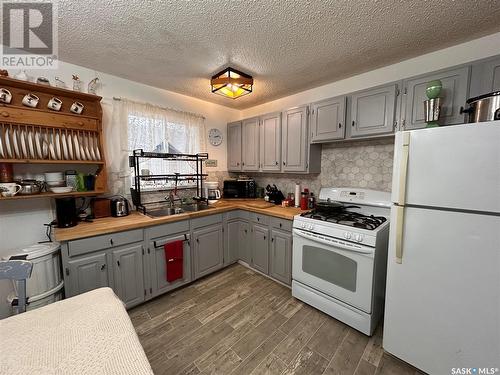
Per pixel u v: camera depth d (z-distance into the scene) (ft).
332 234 5.87
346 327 5.86
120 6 4.23
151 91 8.49
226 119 11.35
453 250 3.94
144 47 5.74
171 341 5.38
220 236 8.70
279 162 9.00
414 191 4.31
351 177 7.79
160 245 6.92
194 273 7.91
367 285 5.34
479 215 3.66
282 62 6.57
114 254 6.03
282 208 8.51
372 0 4.11
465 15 4.55
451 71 5.03
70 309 2.97
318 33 5.15
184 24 4.79
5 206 5.79
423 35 5.26
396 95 5.91
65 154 6.23
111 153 7.59
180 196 9.57
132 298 6.41
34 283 5.10
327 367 4.69
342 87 7.89
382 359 4.89
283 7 4.29
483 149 3.55
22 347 2.31
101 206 6.93
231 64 6.70
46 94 5.96
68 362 2.12
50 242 5.86
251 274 8.76
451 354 4.08
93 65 6.81
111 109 7.52
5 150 5.32
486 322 3.70
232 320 6.12
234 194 10.68
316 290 6.44
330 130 7.27
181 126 9.37
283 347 5.21
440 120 5.18
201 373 4.55
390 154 6.88
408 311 4.55
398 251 4.56
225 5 4.23
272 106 10.38
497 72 4.55
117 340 2.41
